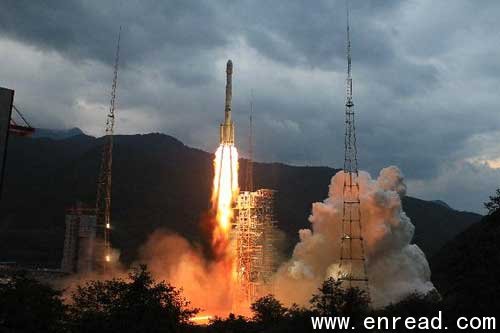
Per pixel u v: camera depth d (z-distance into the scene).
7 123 55.41
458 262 101.12
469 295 67.25
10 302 48.00
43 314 50.00
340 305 71.06
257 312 96.94
